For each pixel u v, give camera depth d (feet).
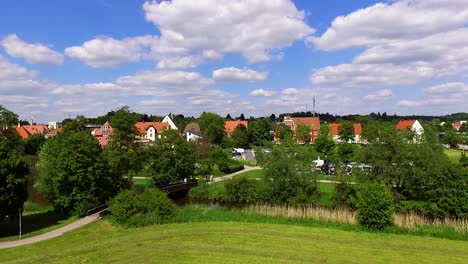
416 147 131.95
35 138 287.89
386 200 96.27
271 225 99.09
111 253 74.54
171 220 106.42
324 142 277.85
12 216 114.62
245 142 425.69
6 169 108.17
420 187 130.41
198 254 73.82
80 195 126.72
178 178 192.54
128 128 177.06
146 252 75.05
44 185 141.28
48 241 93.71
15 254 83.05
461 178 115.03
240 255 73.26
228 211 118.32
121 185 149.38
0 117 207.41
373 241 84.48
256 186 162.91
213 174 233.14
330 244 81.61
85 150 130.41
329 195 150.51
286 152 142.00
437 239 87.71
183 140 201.67
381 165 132.67
